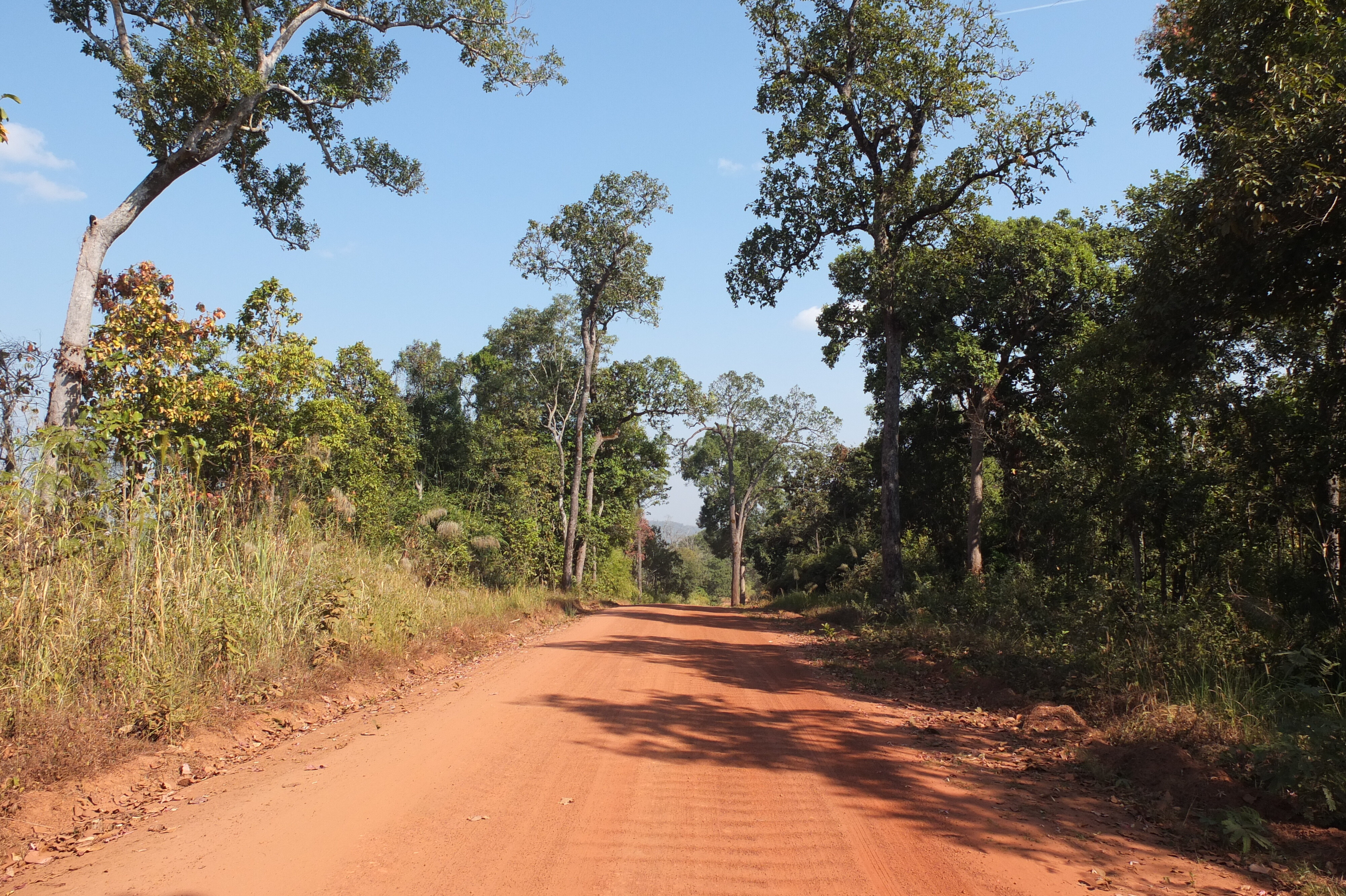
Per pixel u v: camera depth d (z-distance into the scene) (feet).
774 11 61.36
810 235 66.28
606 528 140.97
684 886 13.43
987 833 16.17
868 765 21.09
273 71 52.70
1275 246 29.89
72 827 16.70
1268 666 26.66
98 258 40.93
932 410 90.12
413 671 34.68
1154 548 49.90
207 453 40.16
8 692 20.29
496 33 57.88
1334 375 36.83
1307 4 29.30
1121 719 24.45
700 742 23.17
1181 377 39.19
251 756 21.99
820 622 68.39
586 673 35.60
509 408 135.95
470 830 15.94
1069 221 78.48
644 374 128.26
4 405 31.12
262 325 48.08
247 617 29.14
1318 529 36.63
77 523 27.53
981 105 57.41
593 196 104.99
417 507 76.59
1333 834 16.03
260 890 13.29
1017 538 79.30
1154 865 14.78
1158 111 39.58
